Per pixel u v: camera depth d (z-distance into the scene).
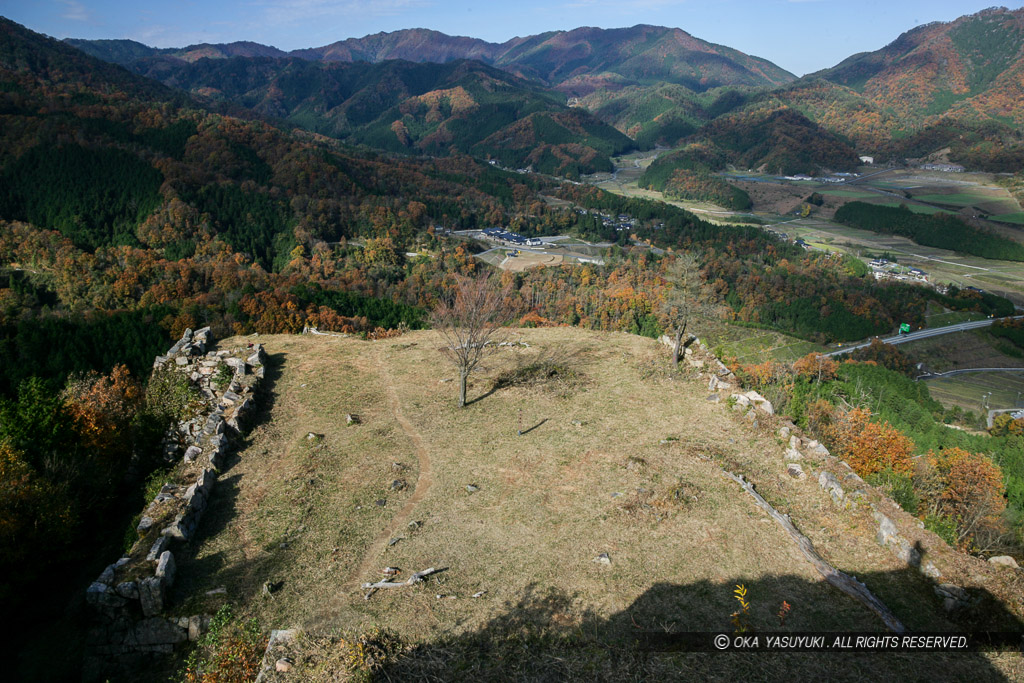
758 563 17.56
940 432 64.56
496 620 15.38
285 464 24.30
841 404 62.41
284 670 13.80
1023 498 37.94
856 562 17.72
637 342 40.59
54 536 19.80
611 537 18.94
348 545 18.89
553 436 26.44
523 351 38.72
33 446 24.08
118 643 15.97
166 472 24.94
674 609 15.66
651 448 24.98
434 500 21.53
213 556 18.42
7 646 16.75
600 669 13.48
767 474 22.72
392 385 33.28
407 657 14.12
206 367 33.75
